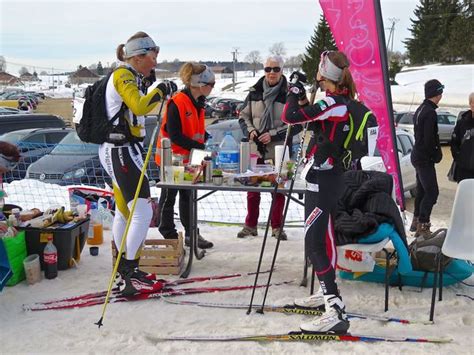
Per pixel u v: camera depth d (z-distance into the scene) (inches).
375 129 125.2
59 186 289.3
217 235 220.8
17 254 159.6
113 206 225.6
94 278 166.4
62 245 170.1
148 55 146.3
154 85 151.9
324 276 126.3
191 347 122.4
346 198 154.3
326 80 124.2
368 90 186.4
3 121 443.2
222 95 1722.4
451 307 146.9
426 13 2228.1
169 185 158.6
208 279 166.6
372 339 125.0
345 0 183.5
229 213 265.1
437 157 225.5
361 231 141.8
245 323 135.4
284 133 194.5
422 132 223.9
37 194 274.2
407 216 275.3
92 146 327.0
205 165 163.6
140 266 169.8
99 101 144.9
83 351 120.3
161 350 121.1
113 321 135.9
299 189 147.1
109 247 199.8
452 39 2096.5
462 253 138.6
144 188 150.2
